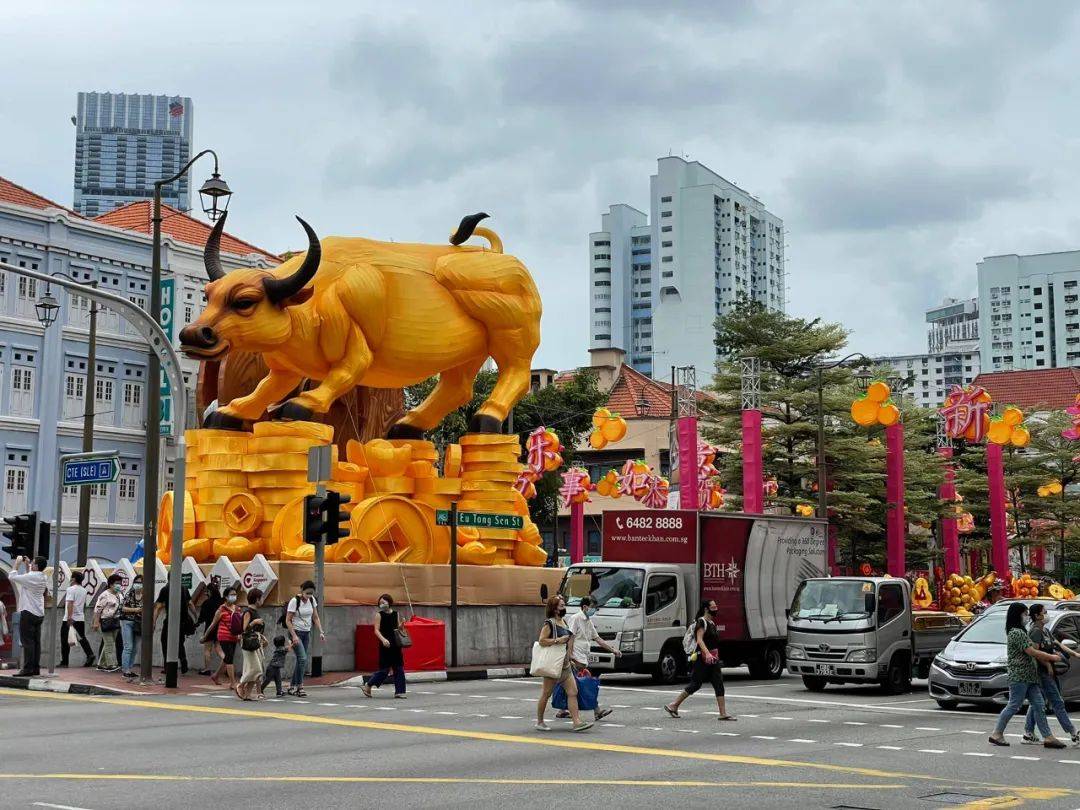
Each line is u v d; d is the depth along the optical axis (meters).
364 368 27.44
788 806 10.42
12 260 44.84
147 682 21.78
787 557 27.59
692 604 25.31
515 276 29.84
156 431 22.41
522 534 31.08
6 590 27.52
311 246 25.48
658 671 24.53
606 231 154.12
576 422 54.91
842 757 13.91
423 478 29.28
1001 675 19.20
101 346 47.16
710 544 25.78
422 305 28.31
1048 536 59.97
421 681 24.53
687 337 136.25
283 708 18.70
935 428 55.91
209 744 14.31
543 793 10.91
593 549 66.69
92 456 22.95
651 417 66.44
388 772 12.16
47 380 45.22
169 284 46.47
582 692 16.50
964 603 43.28
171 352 21.58
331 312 26.77
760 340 46.84
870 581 23.48
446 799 10.54
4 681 23.03
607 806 10.28
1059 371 87.75
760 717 18.19
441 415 30.73
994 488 48.31
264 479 26.17
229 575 24.50
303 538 24.19
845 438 44.31
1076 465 58.38
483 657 28.02
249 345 25.61
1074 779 12.51
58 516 23.75
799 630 23.52
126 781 11.45
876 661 22.89
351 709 18.56
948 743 15.45
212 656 23.80
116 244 47.62
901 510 41.97
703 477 42.91
